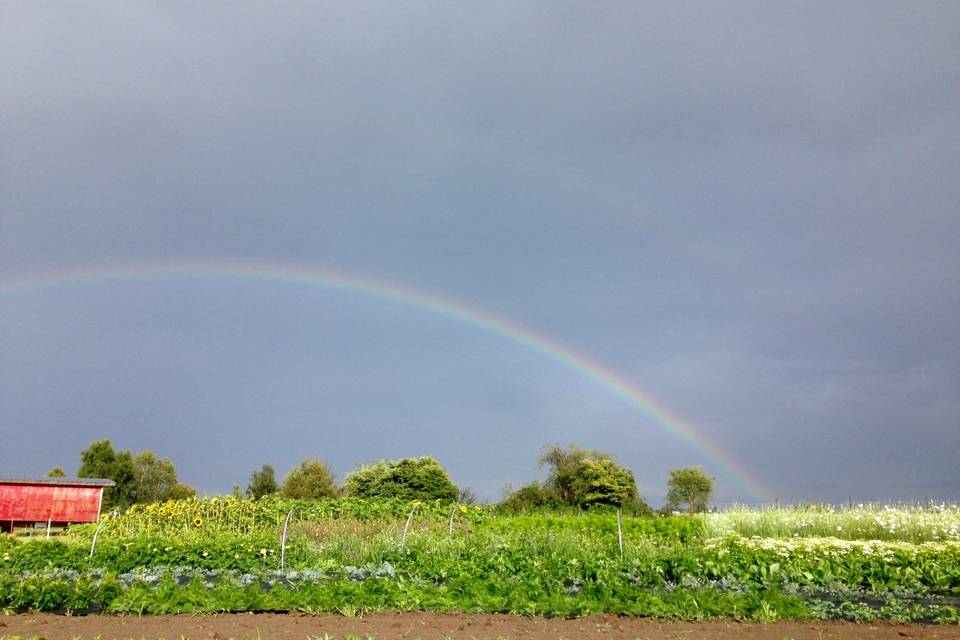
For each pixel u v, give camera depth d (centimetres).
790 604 904
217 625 795
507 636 756
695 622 847
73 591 905
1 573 1148
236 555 1277
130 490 4241
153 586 1076
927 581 1107
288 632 761
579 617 871
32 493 2825
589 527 1819
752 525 1778
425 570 1147
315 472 3875
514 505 3206
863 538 1677
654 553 1240
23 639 708
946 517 1761
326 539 1622
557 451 3634
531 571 1124
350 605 887
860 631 800
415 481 3122
